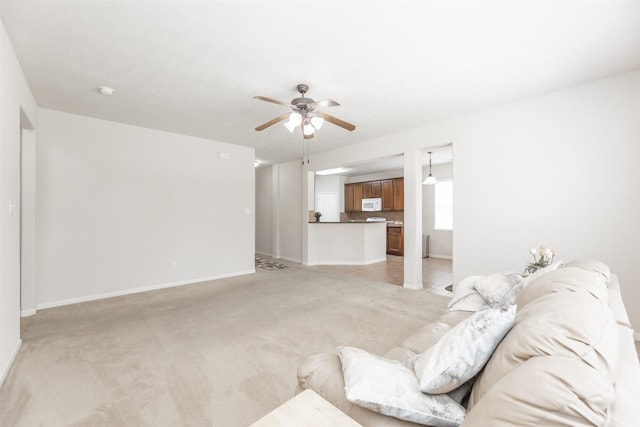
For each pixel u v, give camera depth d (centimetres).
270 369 206
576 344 67
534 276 185
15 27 197
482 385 82
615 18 189
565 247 297
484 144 352
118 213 396
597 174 279
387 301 364
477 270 359
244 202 534
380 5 179
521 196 325
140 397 175
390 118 382
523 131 323
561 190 299
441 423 84
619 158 268
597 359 63
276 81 279
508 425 58
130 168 406
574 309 81
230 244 514
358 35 209
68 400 172
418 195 428
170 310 330
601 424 52
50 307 342
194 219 470
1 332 190
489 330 90
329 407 85
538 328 75
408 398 87
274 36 210
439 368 90
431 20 192
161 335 262
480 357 88
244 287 435
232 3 177
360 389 89
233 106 341
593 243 281
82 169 368
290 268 590
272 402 171
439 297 382
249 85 288
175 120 388
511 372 67
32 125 309
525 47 223
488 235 350
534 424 56
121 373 200
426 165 748
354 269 581
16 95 230
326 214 924
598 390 54
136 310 331
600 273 150
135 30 203
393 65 250
